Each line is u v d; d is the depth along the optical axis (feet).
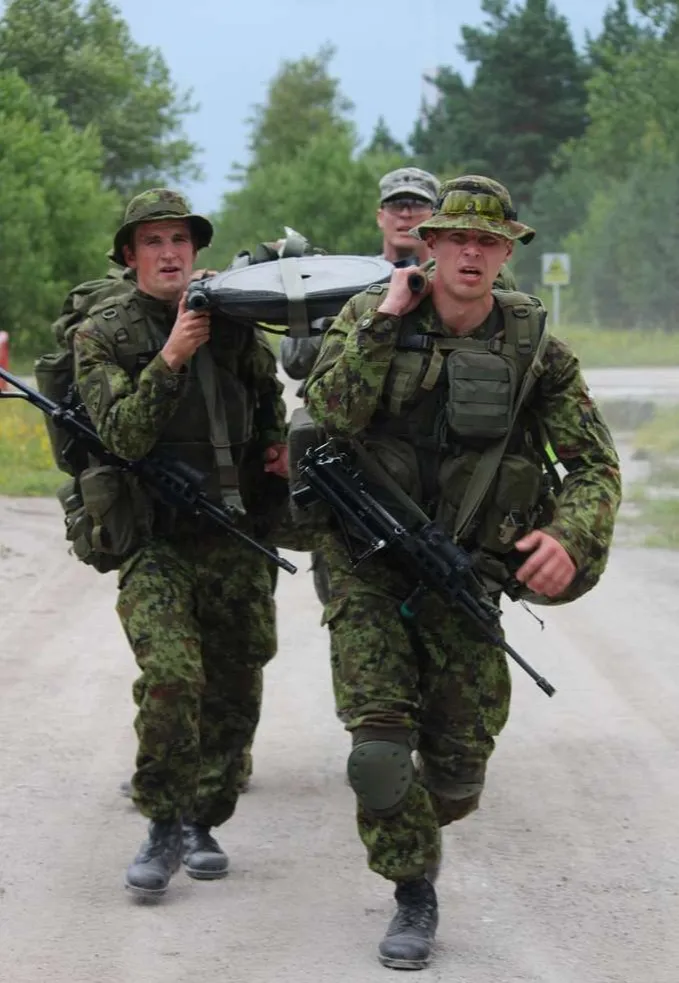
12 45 285.84
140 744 23.56
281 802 28.58
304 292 24.06
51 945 21.95
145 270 24.36
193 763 23.58
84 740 32.19
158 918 23.02
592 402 21.50
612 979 20.68
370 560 21.61
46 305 179.63
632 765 30.30
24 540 56.29
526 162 380.99
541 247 289.33
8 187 179.42
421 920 21.39
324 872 25.04
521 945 21.90
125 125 292.40
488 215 20.80
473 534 21.67
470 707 21.85
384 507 21.33
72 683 36.73
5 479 70.64
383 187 31.53
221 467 24.16
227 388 24.56
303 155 296.30
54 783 29.48
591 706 34.40
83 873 24.93
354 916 23.12
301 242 27.45
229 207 299.38
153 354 24.18
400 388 21.21
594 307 217.77
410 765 20.94
